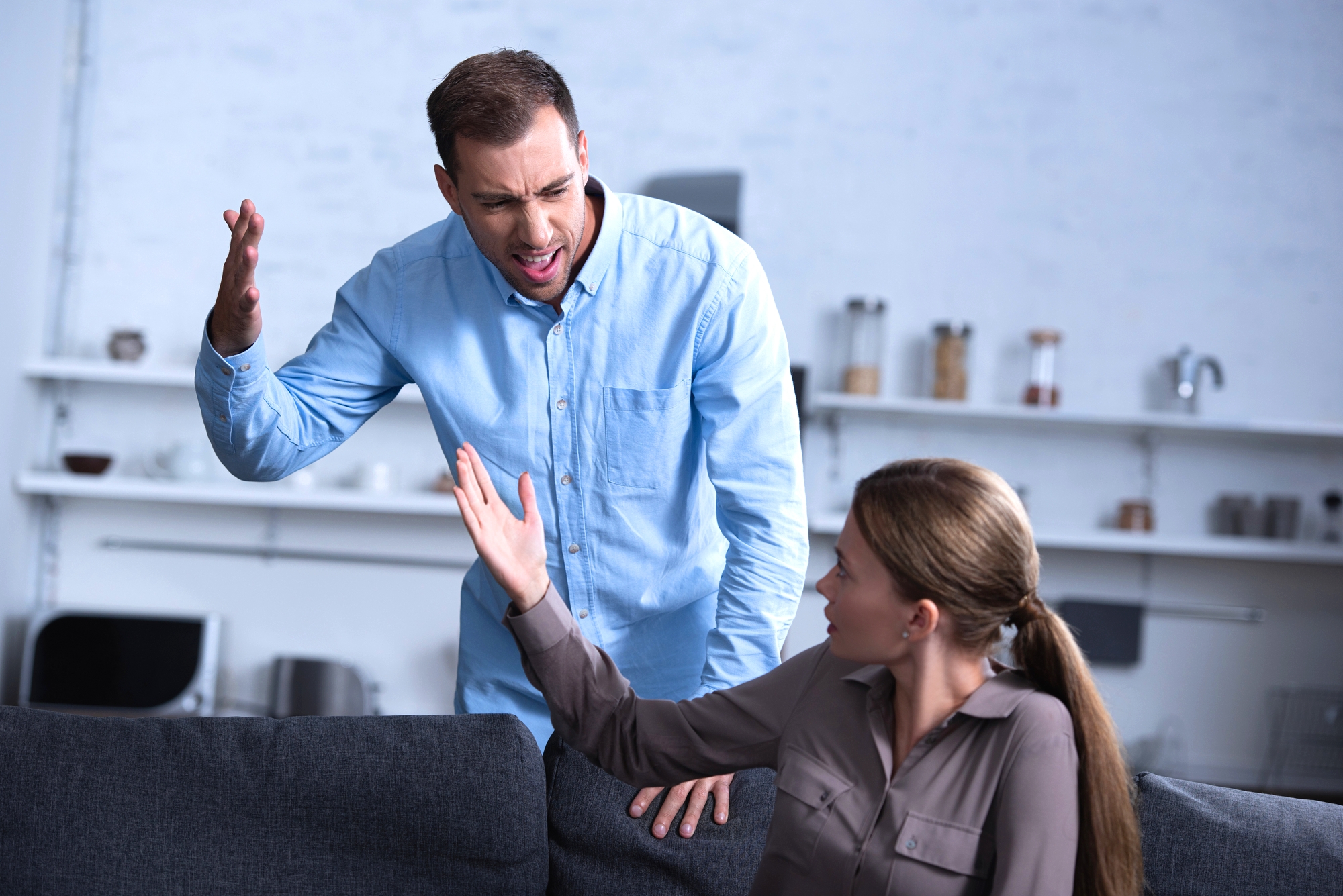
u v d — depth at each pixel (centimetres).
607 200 144
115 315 419
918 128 419
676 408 145
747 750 120
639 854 133
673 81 421
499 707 152
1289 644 415
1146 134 420
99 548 416
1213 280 418
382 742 127
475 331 148
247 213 124
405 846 124
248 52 421
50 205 409
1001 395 417
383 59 423
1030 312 418
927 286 418
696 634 154
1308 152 419
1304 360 418
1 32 367
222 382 134
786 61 420
